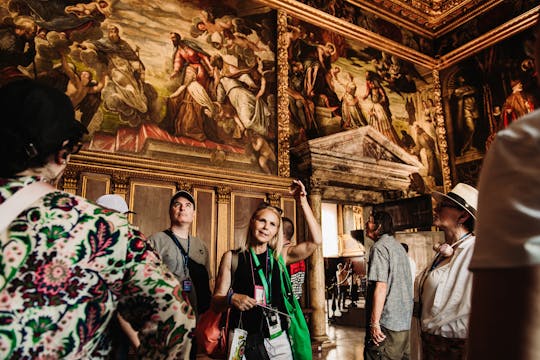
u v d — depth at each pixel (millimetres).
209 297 3783
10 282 896
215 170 8125
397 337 3600
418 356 2760
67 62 7254
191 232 7711
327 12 11242
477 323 575
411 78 12648
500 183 602
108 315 1020
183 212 3871
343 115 10688
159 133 7855
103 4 7887
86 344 964
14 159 1058
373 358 3625
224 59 9109
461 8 12766
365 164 10164
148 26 8297
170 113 8094
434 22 13516
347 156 9750
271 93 9586
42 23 7176
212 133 8477
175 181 7773
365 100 11305
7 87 1121
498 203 591
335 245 17016
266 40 9891
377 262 3697
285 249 3219
